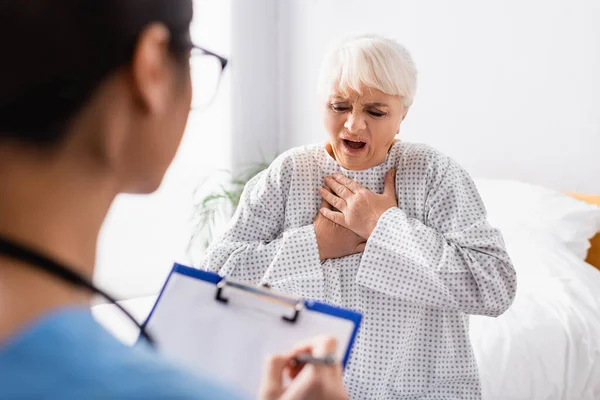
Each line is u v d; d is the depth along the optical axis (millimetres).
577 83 2451
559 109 2523
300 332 759
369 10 3244
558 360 1786
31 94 357
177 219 3779
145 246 3697
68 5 362
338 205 1273
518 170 2695
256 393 737
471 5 2787
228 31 3680
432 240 1203
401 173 1294
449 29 2887
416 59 3051
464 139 2889
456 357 1258
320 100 1286
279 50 3838
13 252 347
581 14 2414
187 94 450
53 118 366
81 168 387
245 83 3771
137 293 3680
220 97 3756
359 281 1220
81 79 369
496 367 1752
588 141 2439
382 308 1238
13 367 308
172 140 448
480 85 2793
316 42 3568
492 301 1185
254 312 791
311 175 1334
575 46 2447
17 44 352
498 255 1207
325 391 548
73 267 373
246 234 1334
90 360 322
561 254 2094
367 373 1225
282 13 3777
